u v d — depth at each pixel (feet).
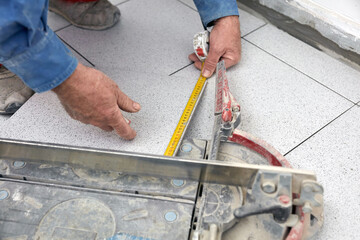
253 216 3.83
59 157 4.25
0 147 4.31
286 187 3.39
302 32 6.79
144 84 5.85
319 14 6.36
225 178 3.90
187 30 7.16
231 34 6.08
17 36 3.21
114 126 4.49
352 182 4.58
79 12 7.16
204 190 4.06
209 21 6.14
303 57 6.52
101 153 4.05
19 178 4.35
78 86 3.86
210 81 5.98
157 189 4.14
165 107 5.44
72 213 3.95
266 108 5.56
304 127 5.27
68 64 3.68
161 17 7.54
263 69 6.25
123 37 7.02
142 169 4.12
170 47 6.75
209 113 5.51
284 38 6.97
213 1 5.99
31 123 5.30
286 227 3.55
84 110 4.14
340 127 5.26
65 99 3.99
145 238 3.72
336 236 4.05
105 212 3.95
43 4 3.26
